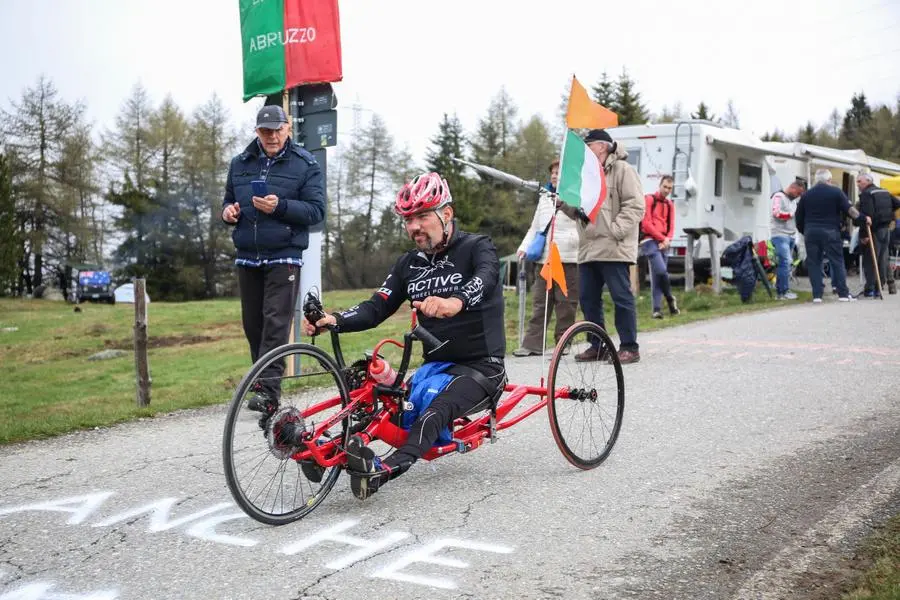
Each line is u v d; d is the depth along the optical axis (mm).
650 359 9109
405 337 4434
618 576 3561
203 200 63969
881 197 16750
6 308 27328
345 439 4297
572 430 5141
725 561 3717
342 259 68188
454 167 74125
